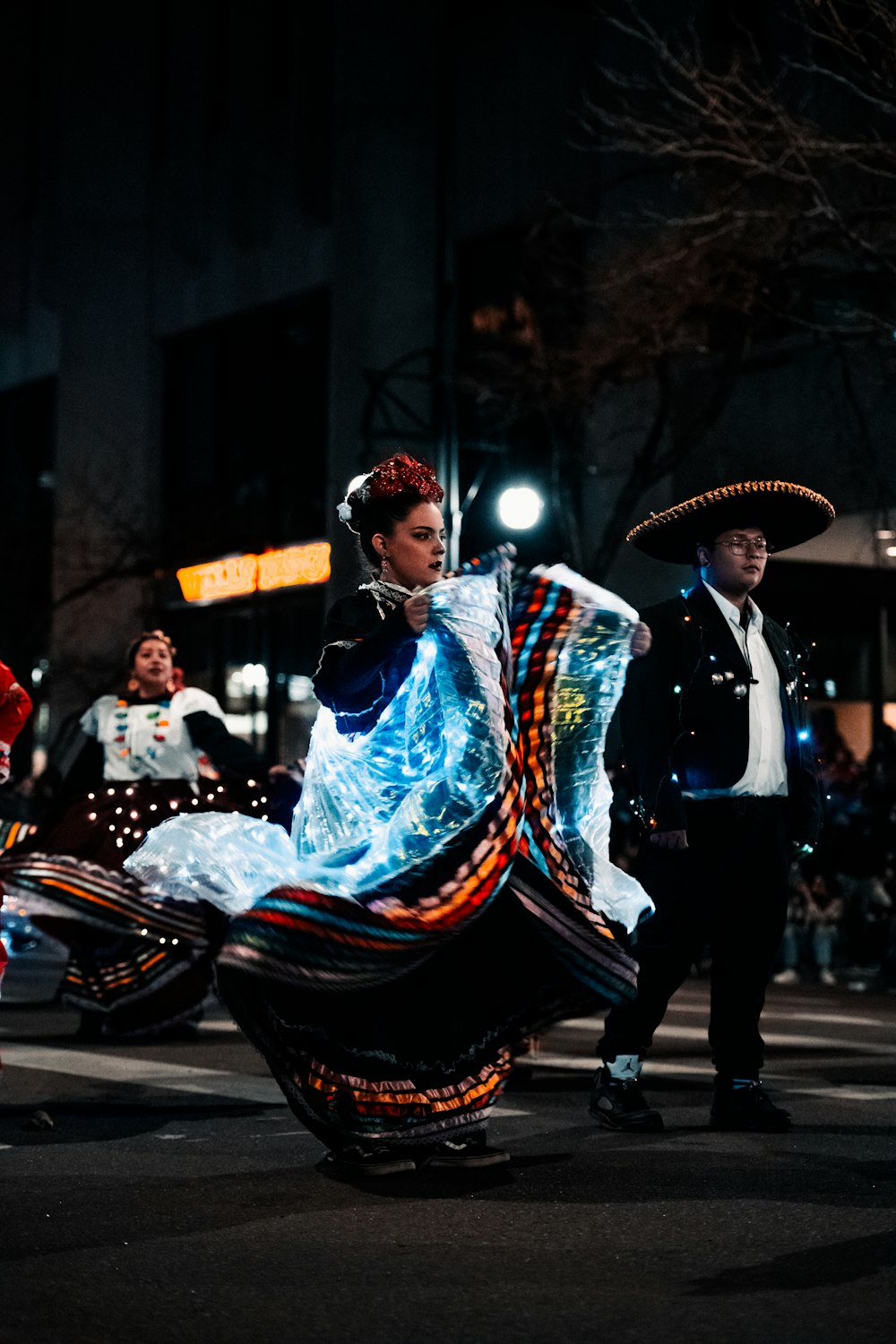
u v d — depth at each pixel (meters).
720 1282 4.32
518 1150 6.05
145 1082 7.71
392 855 5.20
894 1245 4.68
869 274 18.56
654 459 21.42
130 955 9.13
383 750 5.36
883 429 19.91
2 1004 11.46
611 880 5.54
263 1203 5.20
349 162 25.27
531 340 21.28
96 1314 4.09
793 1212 5.06
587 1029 10.30
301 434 28.47
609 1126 6.46
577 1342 3.85
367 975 5.18
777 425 20.70
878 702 23.52
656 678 6.50
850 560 22.98
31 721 32.47
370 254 25.09
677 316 19.31
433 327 25.23
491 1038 5.57
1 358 35.62
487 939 5.47
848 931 15.73
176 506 30.11
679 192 20.98
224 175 29.80
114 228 31.61
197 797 8.98
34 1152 6.02
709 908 6.47
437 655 5.23
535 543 23.39
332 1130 5.49
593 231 22.50
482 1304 4.16
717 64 21.80
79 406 31.66
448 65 24.23
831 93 20.89
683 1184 5.45
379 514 5.59
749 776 6.49
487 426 24.00
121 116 31.70
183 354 31.09
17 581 32.53
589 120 23.02
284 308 28.75
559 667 5.44
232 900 5.64
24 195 35.06
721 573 6.62
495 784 5.22
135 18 31.70
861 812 15.53
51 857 8.68
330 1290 4.27
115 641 30.88
